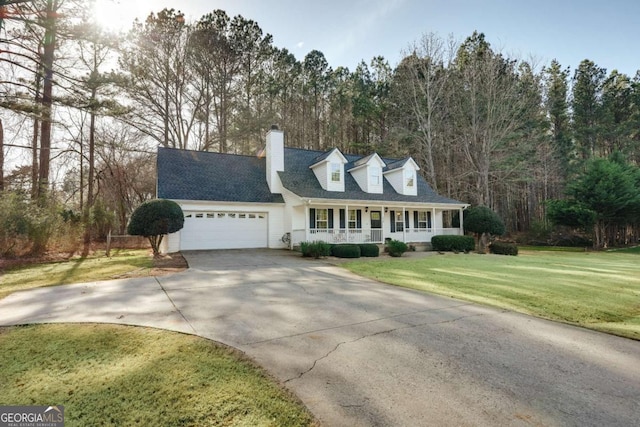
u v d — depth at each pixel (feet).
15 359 10.79
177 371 9.98
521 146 84.58
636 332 14.87
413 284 25.45
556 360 11.56
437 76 90.74
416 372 10.35
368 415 7.94
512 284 26.16
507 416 8.02
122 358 10.89
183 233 50.37
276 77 95.25
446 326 15.11
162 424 7.52
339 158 60.70
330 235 53.21
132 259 39.37
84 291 21.12
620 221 82.64
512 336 13.96
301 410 8.09
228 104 84.38
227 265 34.30
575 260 49.29
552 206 84.17
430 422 7.70
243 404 8.30
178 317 15.52
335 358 11.28
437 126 89.35
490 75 81.71
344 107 103.76
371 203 56.29
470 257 50.14
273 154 60.03
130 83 53.57
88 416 7.81
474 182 92.43
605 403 8.75
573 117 117.91
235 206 53.83
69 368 10.19
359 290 22.86
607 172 77.41
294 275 28.60
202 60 79.25
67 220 46.19
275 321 15.31
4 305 17.58
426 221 70.13
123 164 81.97
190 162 57.62
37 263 35.60
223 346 12.02
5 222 37.68
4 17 31.30
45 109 41.24
